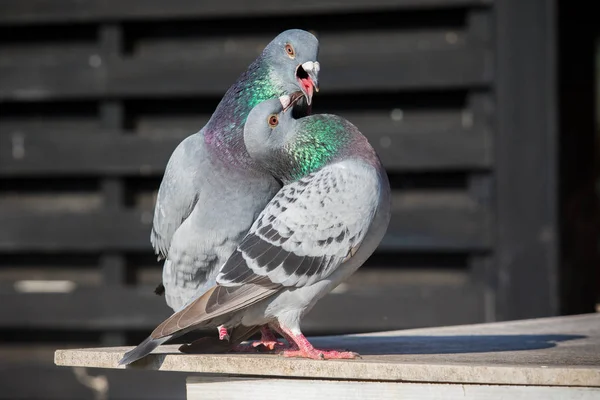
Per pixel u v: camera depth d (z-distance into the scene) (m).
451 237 9.55
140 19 10.04
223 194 5.63
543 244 9.31
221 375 5.21
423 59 9.55
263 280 4.87
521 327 6.71
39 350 10.55
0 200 10.62
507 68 9.35
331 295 9.67
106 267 10.12
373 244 5.05
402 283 9.89
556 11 9.27
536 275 9.33
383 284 9.92
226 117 5.75
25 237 10.25
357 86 9.69
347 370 4.58
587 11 12.40
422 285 9.76
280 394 4.77
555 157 9.30
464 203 9.74
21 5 10.21
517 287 9.36
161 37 10.23
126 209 10.05
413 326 9.55
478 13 9.48
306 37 5.79
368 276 9.95
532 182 9.34
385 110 9.90
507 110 9.37
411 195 9.87
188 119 10.22
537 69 9.30
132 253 10.19
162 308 9.91
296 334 4.94
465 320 9.45
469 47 9.48
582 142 12.56
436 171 9.76
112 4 10.04
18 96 10.30
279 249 4.89
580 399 4.22
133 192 10.30
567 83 12.16
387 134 9.65
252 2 9.79
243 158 5.62
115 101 10.13
